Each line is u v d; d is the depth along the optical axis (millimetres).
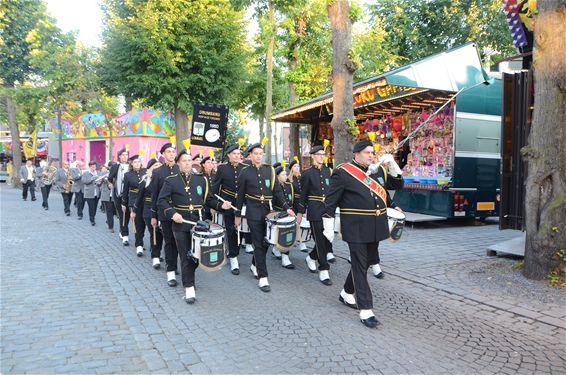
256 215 6730
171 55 18312
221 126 13742
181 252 6066
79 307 5684
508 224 8539
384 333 4891
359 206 5195
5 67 26125
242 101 21984
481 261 7945
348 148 10156
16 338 4652
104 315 5410
